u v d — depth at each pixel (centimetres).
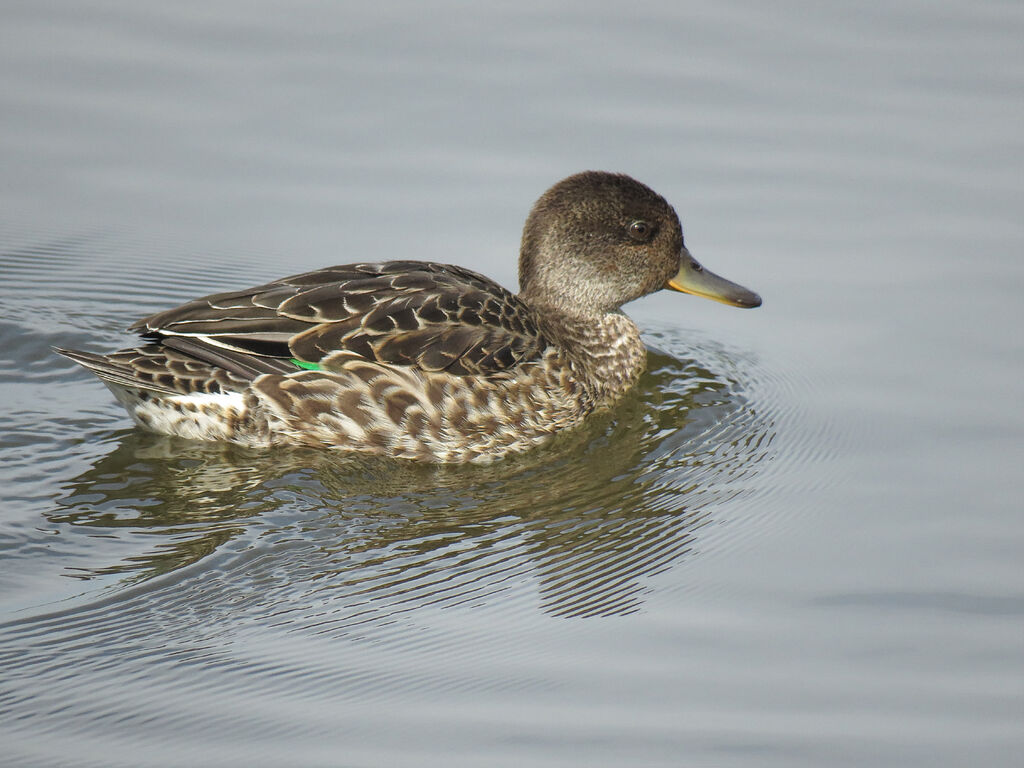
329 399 1293
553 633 1060
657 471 1334
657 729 951
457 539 1183
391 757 909
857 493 1290
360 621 1052
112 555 1112
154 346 1306
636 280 1521
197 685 961
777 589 1134
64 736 901
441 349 1312
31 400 1398
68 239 1753
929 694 996
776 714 970
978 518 1234
